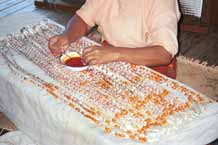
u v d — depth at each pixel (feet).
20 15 7.56
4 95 6.00
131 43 6.36
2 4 14.51
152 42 6.08
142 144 4.35
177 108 4.91
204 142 4.95
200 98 5.12
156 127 4.60
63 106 5.01
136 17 6.20
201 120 4.75
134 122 4.67
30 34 6.79
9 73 5.74
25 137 6.38
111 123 4.67
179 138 4.54
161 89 5.28
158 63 5.84
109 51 5.75
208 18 12.11
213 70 10.16
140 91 5.24
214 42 11.61
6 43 6.53
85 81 5.48
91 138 4.57
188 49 11.21
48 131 5.36
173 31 5.91
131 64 5.79
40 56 6.15
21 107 5.70
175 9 6.24
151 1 6.06
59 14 13.53
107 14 6.49
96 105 4.98
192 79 9.80
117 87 5.33
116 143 4.35
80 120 4.75
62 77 5.58
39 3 14.03
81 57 5.97
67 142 5.07
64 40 6.38
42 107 5.16
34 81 5.52
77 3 13.60
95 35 10.30
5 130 7.20
